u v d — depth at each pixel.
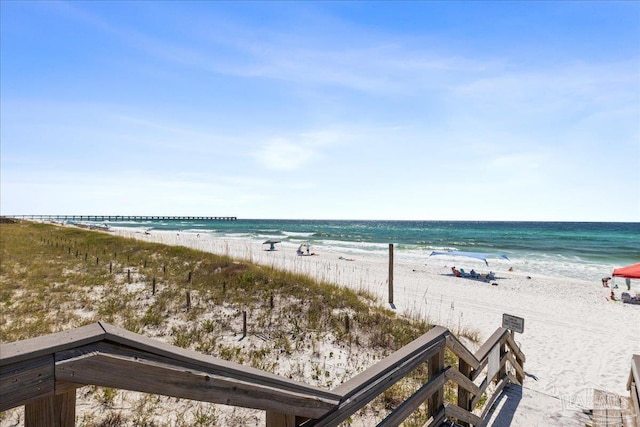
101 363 1.16
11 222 64.81
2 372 0.98
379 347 8.59
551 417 4.96
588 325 13.56
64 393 1.13
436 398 3.47
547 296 18.36
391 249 15.28
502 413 5.12
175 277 15.09
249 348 7.88
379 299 15.32
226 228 103.75
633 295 18.88
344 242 54.06
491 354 4.96
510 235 66.69
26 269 15.96
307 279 15.38
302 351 7.92
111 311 9.95
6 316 9.23
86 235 37.34
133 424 4.69
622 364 9.81
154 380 1.26
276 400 1.63
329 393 1.95
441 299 16.73
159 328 8.84
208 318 9.76
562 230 82.44
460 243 51.16
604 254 39.03
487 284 21.30
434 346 3.27
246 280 14.28
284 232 82.75
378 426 2.46
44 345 1.05
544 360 10.05
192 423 4.81
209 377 1.39
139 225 118.75
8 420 4.62
